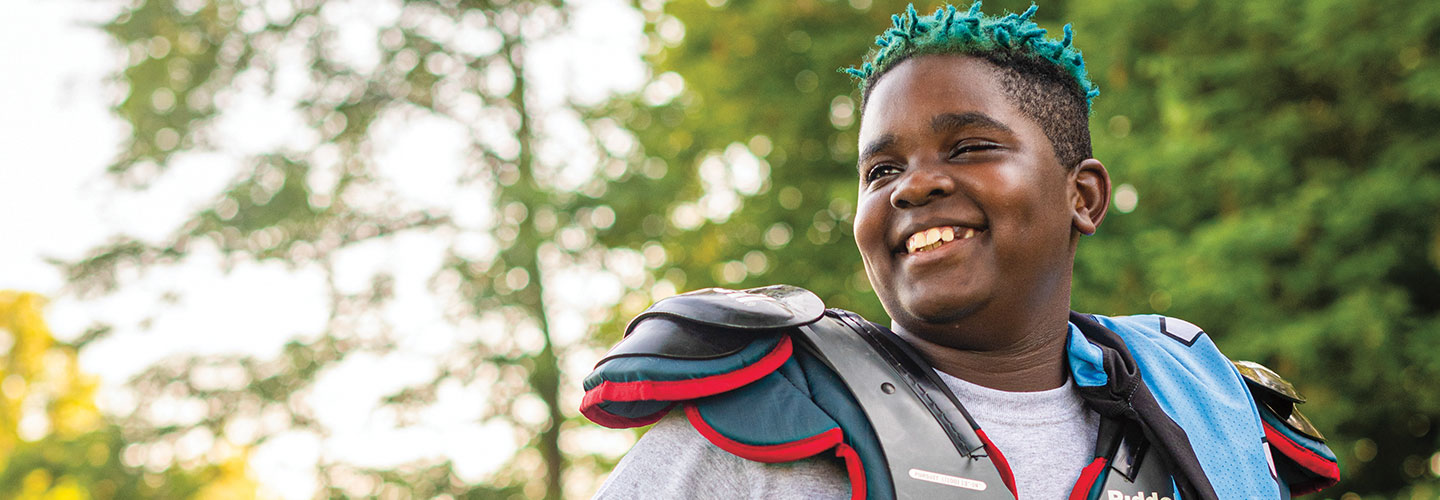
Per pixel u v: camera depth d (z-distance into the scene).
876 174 1.46
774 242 9.60
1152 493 1.38
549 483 13.51
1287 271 6.84
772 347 1.29
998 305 1.40
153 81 14.42
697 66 9.70
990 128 1.40
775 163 9.71
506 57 13.92
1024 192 1.40
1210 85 7.31
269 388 13.95
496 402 13.52
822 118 9.43
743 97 9.51
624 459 1.32
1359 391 6.96
